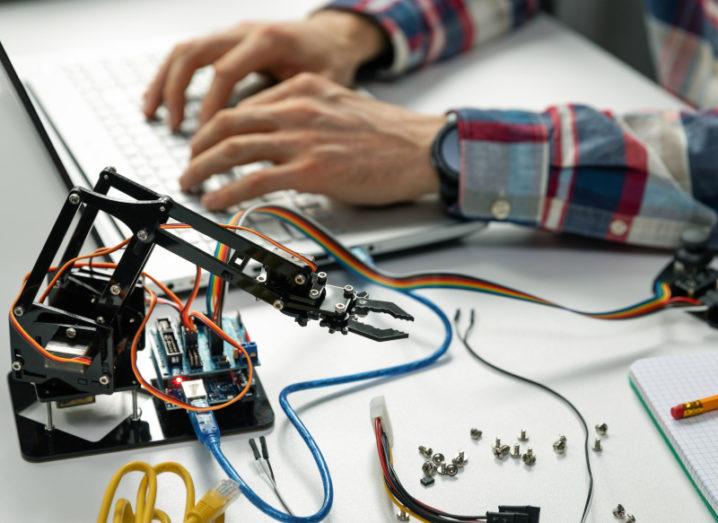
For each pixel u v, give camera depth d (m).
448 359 0.73
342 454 0.64
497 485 0.62
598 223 0.90
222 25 1.26
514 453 0.64
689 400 0.68
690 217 0.89
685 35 1.25
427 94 1.14
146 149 0.97
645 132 0.94
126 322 0.61
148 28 1.24
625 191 0.89
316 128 0.90
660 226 0.89
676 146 0.92
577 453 0.65
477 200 0.88
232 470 0.60
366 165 0.89
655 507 0.61
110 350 0.59
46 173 0.75
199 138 0.91
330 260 0.83
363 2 1.15
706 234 0.85
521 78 1.18
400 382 0.71
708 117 0.95
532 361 0.74
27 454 0.61
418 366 0.72
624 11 1.57
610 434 0.67
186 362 0.67
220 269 0.58
